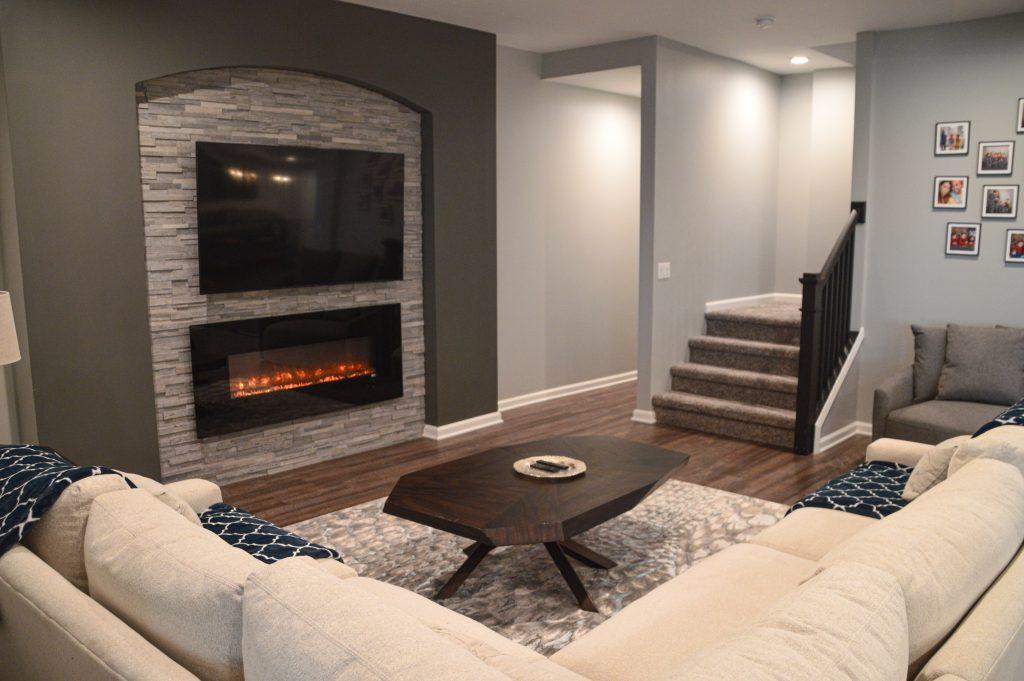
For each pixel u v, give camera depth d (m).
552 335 6.59
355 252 4.79
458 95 5.19
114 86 3.66
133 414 3.89
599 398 6.69
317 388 4.74
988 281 4.92
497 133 5.84
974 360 4.49
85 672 1.53
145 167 3.90
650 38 5.37
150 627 1.54
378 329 5.05
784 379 5.41
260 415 4.47
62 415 3.64
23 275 3.46
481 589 3.16
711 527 3.80
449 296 5.33
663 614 2.08
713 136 6.03
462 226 5.35
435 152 5.10
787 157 6.82
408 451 5.10
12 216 3.45
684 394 5.84
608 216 6.95
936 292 5.13
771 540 2.60
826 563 1.55
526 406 6.38
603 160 6.82
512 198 6.05
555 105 6.28
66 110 3.52
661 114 5.47
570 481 3.16
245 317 4.38
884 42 5.15
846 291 5.41
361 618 1.20
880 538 1.54
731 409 5.38
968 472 1.99
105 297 3.73
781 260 6.95
